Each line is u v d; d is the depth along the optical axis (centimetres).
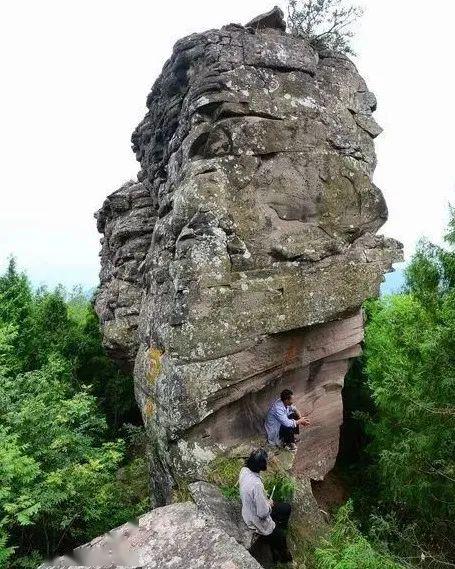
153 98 1229
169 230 942
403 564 730
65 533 933
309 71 970
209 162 873
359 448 1312
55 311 1855
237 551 555
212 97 885
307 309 894
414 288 970
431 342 839
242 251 864
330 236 934
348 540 736
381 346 1261
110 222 1627
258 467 712
